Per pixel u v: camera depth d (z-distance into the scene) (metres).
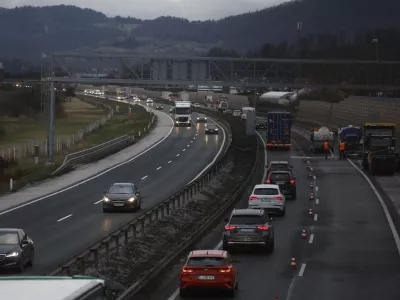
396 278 39.97
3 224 60.59
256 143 147.75
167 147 153.12
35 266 42.25
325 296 35.03
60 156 132.88
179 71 167.88
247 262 45.25
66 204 74.25
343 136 137.25
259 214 48.62
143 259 42.78
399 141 141.25
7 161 113.25
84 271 34.44
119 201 67.81
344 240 54.22
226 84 163.75
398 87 165.75
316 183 96.00
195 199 76.12
